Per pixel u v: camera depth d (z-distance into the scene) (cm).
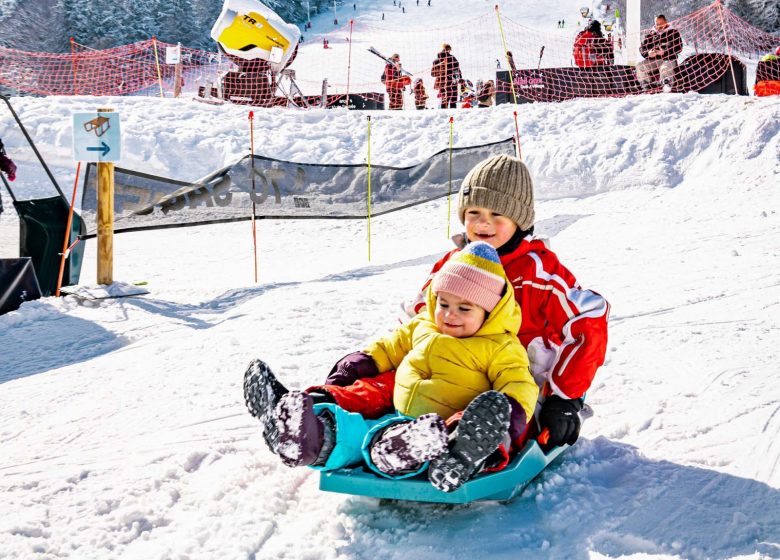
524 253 289
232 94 1727
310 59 4869
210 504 268
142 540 249
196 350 475
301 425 225
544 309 282
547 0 6669
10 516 268
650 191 1166
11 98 1509
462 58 4706
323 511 260
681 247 732
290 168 811
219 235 1101
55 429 361
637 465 279
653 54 1620
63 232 701
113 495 280
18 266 642
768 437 298
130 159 1348
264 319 536
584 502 249
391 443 222
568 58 4625
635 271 645
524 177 288
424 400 252
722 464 277
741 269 621
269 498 269
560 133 1411
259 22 1677
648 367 396
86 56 3409
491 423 216
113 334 543
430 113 1571
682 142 1252
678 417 327
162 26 6288
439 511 252
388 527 246
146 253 980
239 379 414
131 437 344
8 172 782
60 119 1449
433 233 1055
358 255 912
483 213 288
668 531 231
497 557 224
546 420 265
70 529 257
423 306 300
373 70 4544
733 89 1608
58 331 559
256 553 234
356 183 846
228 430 344
